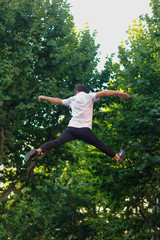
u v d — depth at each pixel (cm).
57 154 1795
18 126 1620
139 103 1512
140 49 1683
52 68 1620
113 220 2002
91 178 2069
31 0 1633
